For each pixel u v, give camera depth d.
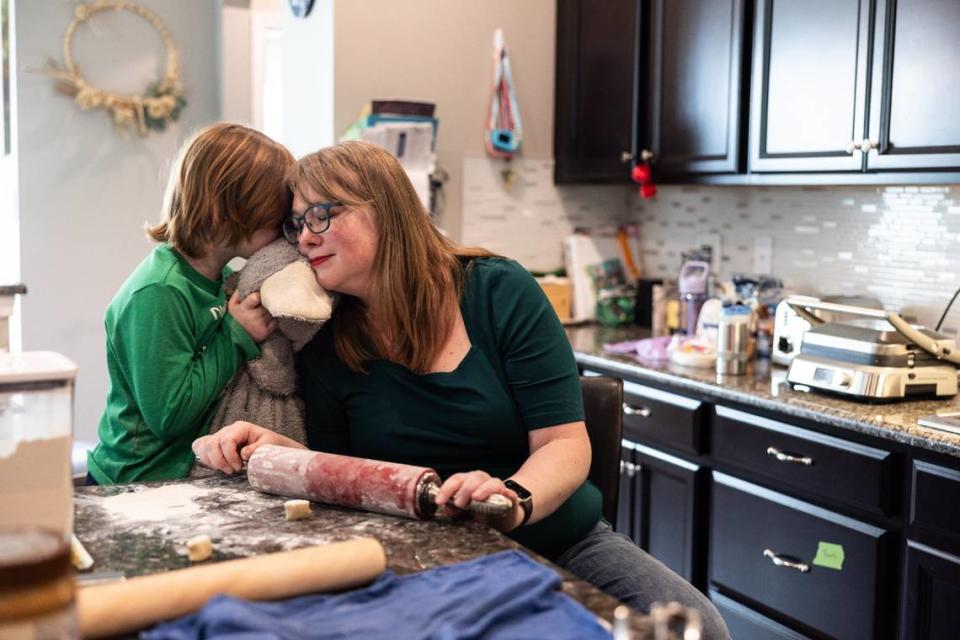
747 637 2.50
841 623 2.23
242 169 1.58
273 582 0.98
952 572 1.97
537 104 3.61
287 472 1.34
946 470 1.97
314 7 3.40
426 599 0.99
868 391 2.27
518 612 0.96
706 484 2.63
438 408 1.62
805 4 2.58
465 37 3.45
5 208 4.18
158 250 1.64
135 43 4.10
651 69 3.16
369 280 1.57
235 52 4.14
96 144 4.07
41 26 3.92
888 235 2.80
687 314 3.25
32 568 0.77
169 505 1.32
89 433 4.20
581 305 3.64
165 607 0.93
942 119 2.23
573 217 3.76
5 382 0.99
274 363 1.65
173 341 1.54
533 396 1.62
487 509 1.23
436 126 3.22
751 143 2.78
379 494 1.27
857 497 2.17
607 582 1.59
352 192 1.54
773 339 2.83
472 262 1.69
